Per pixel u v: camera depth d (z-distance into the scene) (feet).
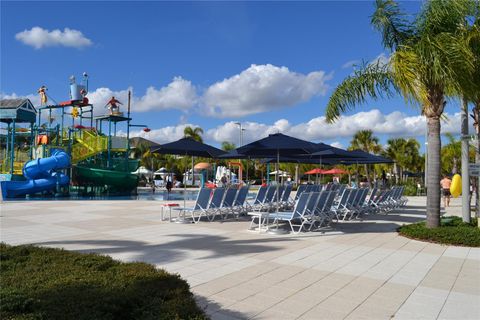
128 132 101.96
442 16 28.35
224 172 143.74
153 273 13.98
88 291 11.68
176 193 102.89
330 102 33.32
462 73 26.43
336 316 13.51
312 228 33.78
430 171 30.40
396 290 16.51
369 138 167.63
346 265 20.67
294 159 58.29
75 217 39.83
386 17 30.40
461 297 15.69
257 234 30.07
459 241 26.45
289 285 16.96
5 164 85.30
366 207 44.16
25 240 26.61
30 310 10.16
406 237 29.40
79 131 97.76
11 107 82.84
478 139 36.50
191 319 10.73
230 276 18.17
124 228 32.45
